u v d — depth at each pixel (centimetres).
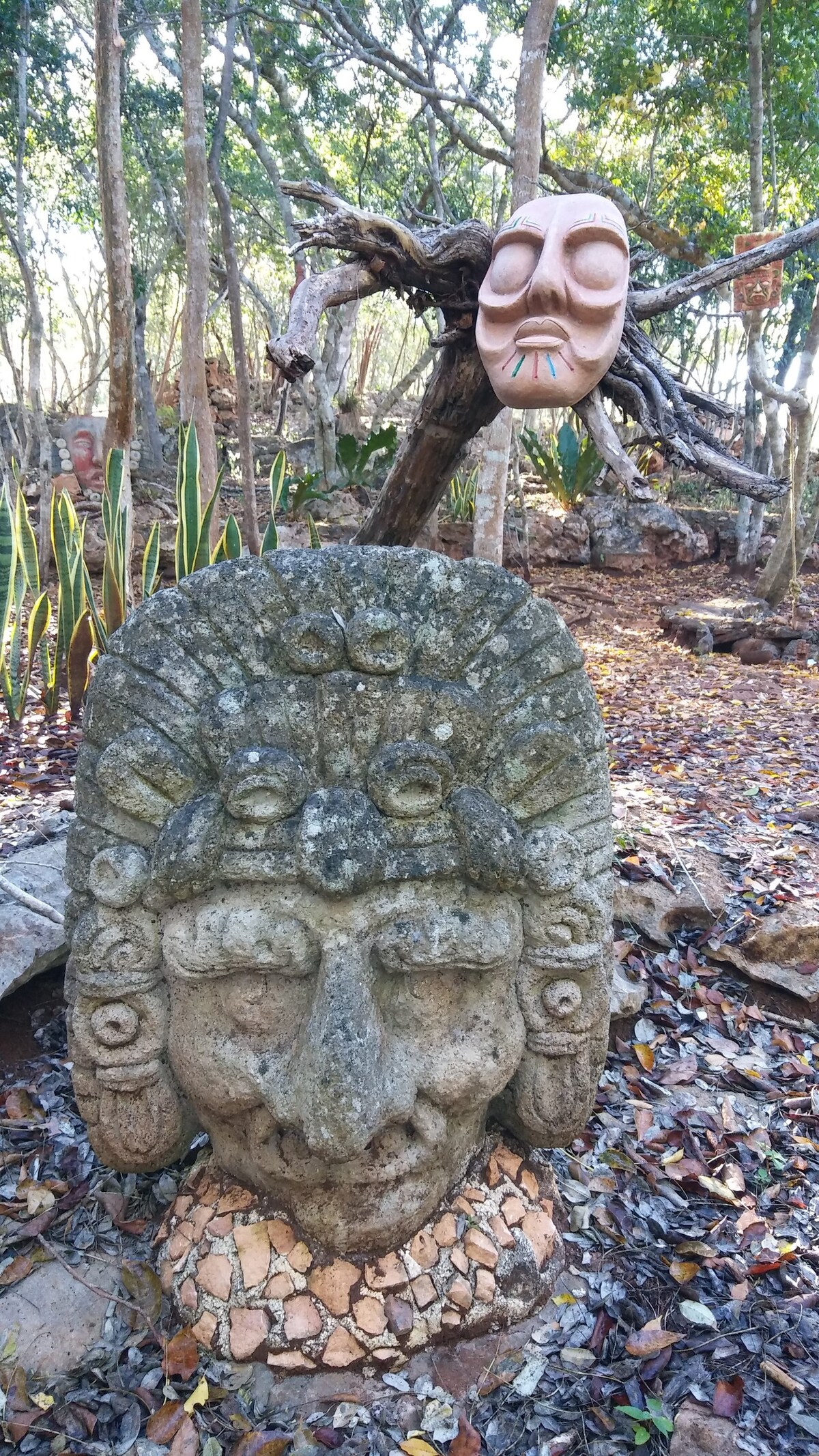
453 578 169
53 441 1093
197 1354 173
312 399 1235
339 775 162
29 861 301
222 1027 167
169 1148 184
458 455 373
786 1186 231
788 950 308
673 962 313
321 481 1096
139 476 1096
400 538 402
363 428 1420
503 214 1084
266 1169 170
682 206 1055
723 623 820
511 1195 193
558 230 272
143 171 1255
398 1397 169
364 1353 171
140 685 164
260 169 1328
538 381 279
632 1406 168
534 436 1197
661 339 1520
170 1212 198
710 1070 272
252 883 161
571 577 1099
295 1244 179
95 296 1730
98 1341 181
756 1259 205
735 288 447
